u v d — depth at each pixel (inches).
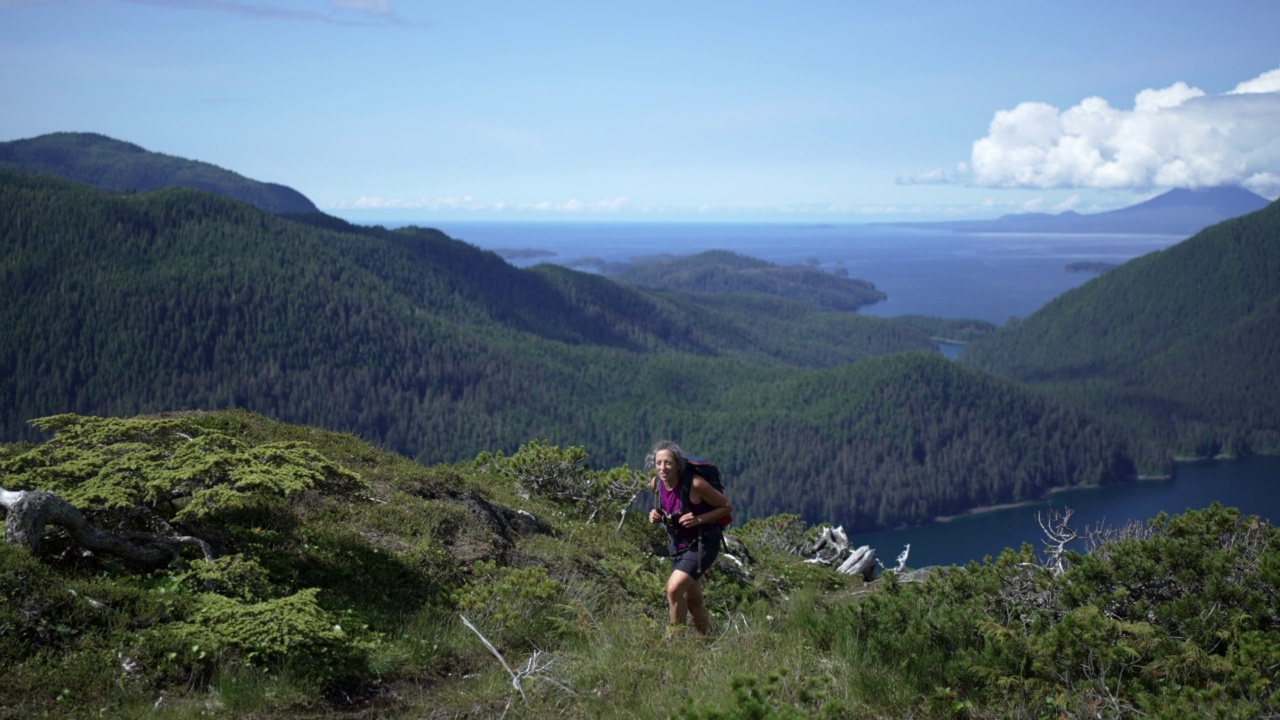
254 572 238.5
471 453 7322.8
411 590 277.0
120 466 255.3
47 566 210.2
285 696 191.2
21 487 243.8
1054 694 194.4
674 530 251.6
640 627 260.8
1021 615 241.9
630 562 379.9
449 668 230.7
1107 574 235.8
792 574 491.2
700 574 250.4
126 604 207.2
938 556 5792.3
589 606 298.2
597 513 482.0
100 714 171.9
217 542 263.9
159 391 7258.9
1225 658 192.7
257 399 7519.7
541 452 506.6
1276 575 210.5
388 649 225.0
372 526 323.3
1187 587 229.3
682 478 249.1
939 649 219.5
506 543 350.0
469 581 298.2
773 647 238.8
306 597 223.1
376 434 7509.8
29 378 6993.1
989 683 199.3
